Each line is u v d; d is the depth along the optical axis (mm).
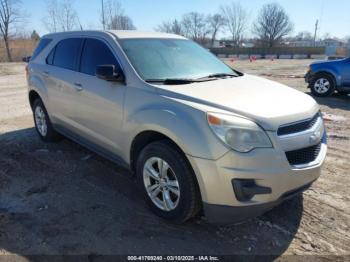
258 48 63906
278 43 77750
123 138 3676
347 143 5809
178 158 3047
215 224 3283
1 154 5184
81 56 4430
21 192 4000
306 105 3303
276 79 15719
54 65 5020
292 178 2928
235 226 3332
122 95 3615
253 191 2811
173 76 3766
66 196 3904
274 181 2840
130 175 4449
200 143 2842
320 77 10430
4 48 38781
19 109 8477
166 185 3287
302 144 2994
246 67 26109
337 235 3207
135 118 3412
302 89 12188
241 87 3598
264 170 2799
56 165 4758
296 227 3328
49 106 5176
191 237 3168
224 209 2895
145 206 3689
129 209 3631
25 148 5430
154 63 3838
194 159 2879
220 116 2855
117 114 3691
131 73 3611
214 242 3104
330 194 3955
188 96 3168
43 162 4863
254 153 2781
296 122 3000
